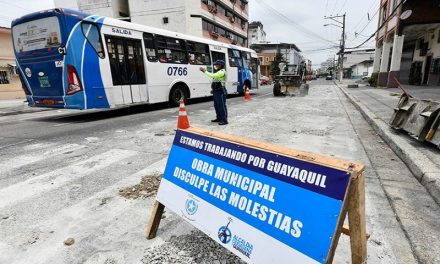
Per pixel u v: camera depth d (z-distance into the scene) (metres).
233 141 1.98
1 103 17.28
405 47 27.89
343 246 2.24
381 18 24.38
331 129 6.76
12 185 3.60
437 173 3.34
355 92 17.45
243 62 16.42
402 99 5.79
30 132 7.13
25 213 2.88
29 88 8.64
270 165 1.72
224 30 38.12
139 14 30.30
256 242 1.67
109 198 3.17
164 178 2.43
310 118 8.41
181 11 29.25
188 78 11.79
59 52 7.59
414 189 3.28
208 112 10.05
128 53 9.18
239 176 1.88
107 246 2.30
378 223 2.55
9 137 6.55
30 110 12.85
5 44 21.09
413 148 4.41
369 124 7.43
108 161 4.49
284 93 16.83
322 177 1.47
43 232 2.53
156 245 2.30
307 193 1.51
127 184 3.54
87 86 8.00
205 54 12.82
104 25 8.36
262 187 1.73
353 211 1.47
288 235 1.54
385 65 22.14
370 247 2.22
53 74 7.95
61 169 4.16
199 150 2.23
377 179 3.59
